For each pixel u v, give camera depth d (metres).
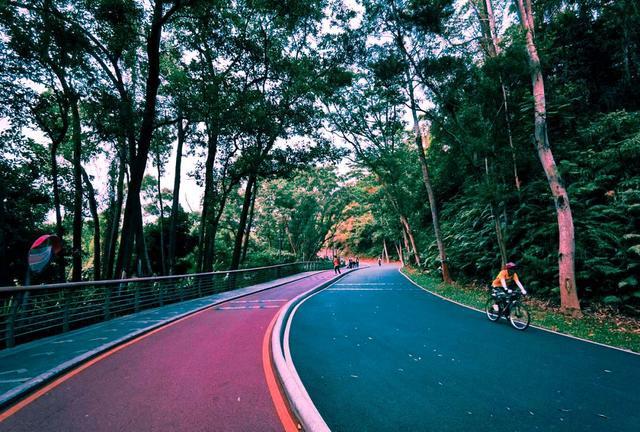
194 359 6.11
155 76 14.50
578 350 6.83
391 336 7.97
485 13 17.25
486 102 15.95
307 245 53.31
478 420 3.86
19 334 7.06
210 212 23.28
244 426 3.63
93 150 21.75
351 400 4.39
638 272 11.72
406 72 17.61
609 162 13.66
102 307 10.27
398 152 31.23
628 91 16.23
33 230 19.16
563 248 11.56
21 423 3.72
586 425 3.76
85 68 16.22
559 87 17.44
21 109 15.51
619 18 16.06
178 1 14.30
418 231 38.59
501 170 16.83
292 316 10.73
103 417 3.85
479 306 12.63
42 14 13.70
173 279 14.85
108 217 26.80
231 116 18.25
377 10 17.28
